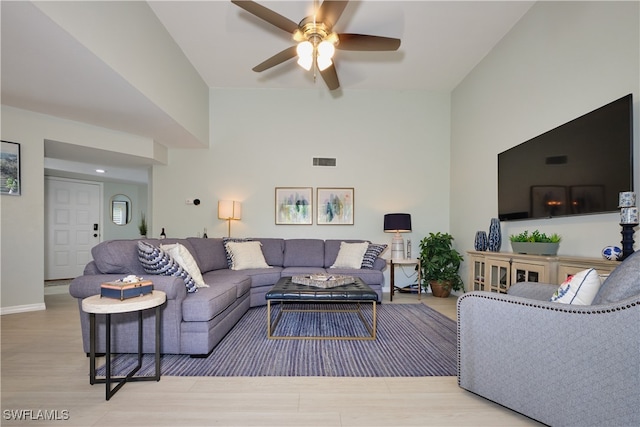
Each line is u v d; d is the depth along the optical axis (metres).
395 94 4.84
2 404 1.55
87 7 2.23
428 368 2.00
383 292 4.65
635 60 1.95
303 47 2.38
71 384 1.76
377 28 3.26
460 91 4.48
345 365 2.04
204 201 4.76
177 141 4.45
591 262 1.94
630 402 1.10
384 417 1.47
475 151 4.00
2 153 3.28
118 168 5.49
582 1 2.35
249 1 2.18
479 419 1.45
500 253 2.83
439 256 4.25
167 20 3.20
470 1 2.88
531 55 2.93
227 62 4.02
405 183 4.82
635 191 1.90
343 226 4.78
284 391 1.70
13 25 1.98
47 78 2.65
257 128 4.79
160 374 1.86
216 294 2.31
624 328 1.11
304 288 2.59
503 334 1.49
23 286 3.42
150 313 2.13
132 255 2.26
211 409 1.52
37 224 3.50
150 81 3.05
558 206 2.45
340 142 4.81
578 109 2.39
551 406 1.31
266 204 4.77
